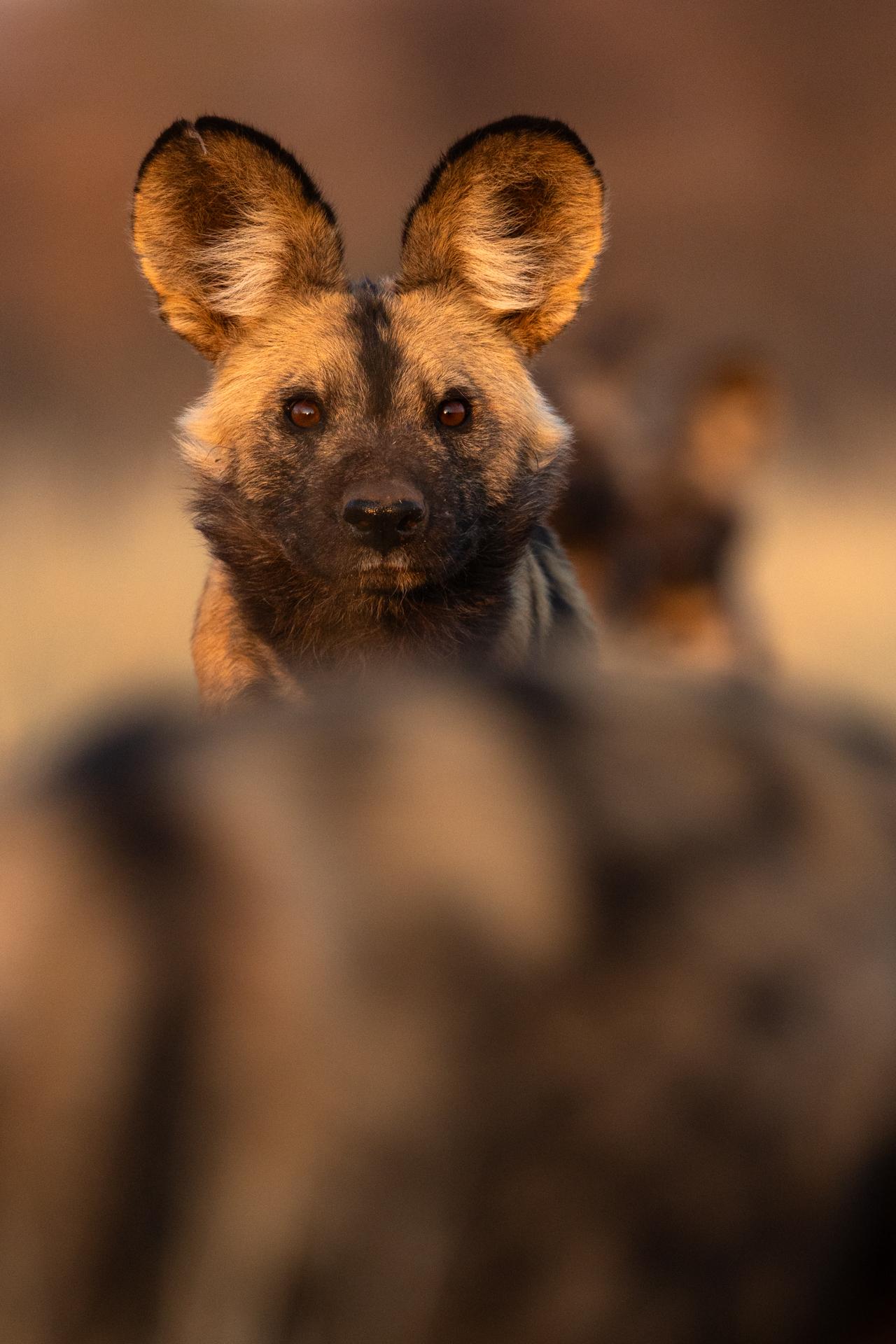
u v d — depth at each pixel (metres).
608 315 16.95
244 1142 2.11
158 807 2.17
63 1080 2.11
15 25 61.00
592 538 15.02
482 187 9.88
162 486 34.31
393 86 63.88
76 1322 2.11
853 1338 2.28
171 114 59.34
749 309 47.53
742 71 59.44
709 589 15.31
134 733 2.26
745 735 2.29
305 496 9.30
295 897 2.13
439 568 9.11
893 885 2.23
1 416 48.16
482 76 63.59
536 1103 2.13
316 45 64.19
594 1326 2.15
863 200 56.28
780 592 19.83
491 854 2.16
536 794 2.19
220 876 2.14
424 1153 2.11
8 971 2.12
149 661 14.84
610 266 49.03
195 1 62.62
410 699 2.29
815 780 2.27
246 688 9.72
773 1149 2.17
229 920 2.13
